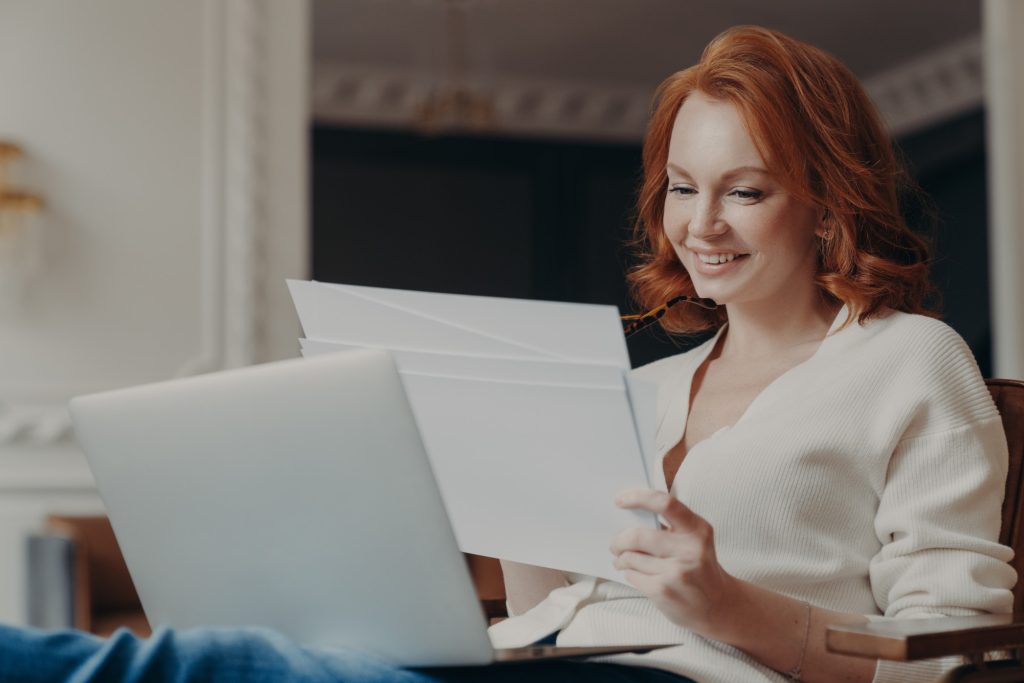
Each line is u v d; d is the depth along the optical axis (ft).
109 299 13.25
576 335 3.89
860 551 4.50
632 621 4.45
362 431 3.57
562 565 4.07
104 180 13.30
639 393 3.79
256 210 13.47
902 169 5.18
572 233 27.55
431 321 4.08
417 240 26.63
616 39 24.25
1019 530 4.65
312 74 25.23
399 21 22.98
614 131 27.86
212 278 13.41
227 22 13.55
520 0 22.13
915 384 4.45
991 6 15.07
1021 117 14.85
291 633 3.86
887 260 4.77
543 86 26.55
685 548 3.72
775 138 4.50
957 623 3.58
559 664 3.93
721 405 4.85
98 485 4.05
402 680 3.55
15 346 13.04
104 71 13.37
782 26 23.84
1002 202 14.84
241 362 13.37
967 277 25.62
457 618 3.60
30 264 13.08
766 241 4.59
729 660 4.22
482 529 4.18
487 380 4.01
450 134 26.91
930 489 4.37
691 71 4.80
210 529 3.87
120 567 12.32
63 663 3.32
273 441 3.70
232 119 13.50
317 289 4.23
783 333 4.90
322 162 26.21
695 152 4.63
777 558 4.42
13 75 13.20
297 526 3.73
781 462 4.45
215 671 3.41
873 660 4.04
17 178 13.12
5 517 12.79
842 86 4.71
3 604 12.72
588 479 3.94
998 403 4.84
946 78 25.63
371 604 3.70
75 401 4.02
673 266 5.41
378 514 3.60
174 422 3.85
